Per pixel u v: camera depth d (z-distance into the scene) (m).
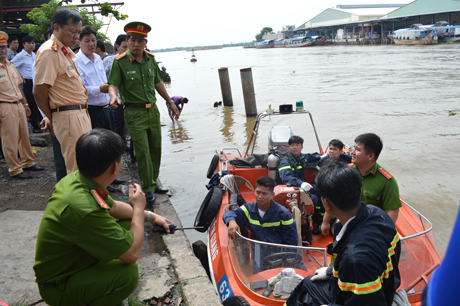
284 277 2.53
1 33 4.50
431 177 5.61
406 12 55.78
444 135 7.64
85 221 1.93
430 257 2.66
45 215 2.01
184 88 19.03
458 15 52.97
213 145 8.11
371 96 12.41
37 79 3.41
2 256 3.05
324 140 7.80
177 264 3.16
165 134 9.28
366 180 3.11
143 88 4.37
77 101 3.67
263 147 7.79
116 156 2.04
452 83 14.16
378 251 1.57
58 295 2.05
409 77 16.47
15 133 4.75
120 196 4.58
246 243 2.79
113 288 2.07
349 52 42.97
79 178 2.07
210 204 3.75
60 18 3.41
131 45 4.23
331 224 3.85
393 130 8.22
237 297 2.53
